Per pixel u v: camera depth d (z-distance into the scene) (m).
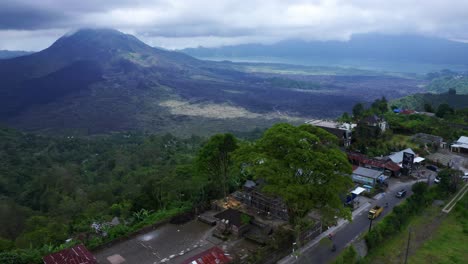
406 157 78.25
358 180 73.62
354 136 98.00
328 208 48.56
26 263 43.69
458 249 50.66
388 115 128.75
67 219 85.44
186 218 57.22
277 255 46.34
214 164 63.19
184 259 46.12
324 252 48.12
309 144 51.09
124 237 50.94
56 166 159.75
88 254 43.19
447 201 66.62
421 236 54.28
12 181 141.50
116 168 153.38
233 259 43.94
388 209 62.44
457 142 96.50
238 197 62.44
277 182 46.66
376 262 47.16
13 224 87.81
